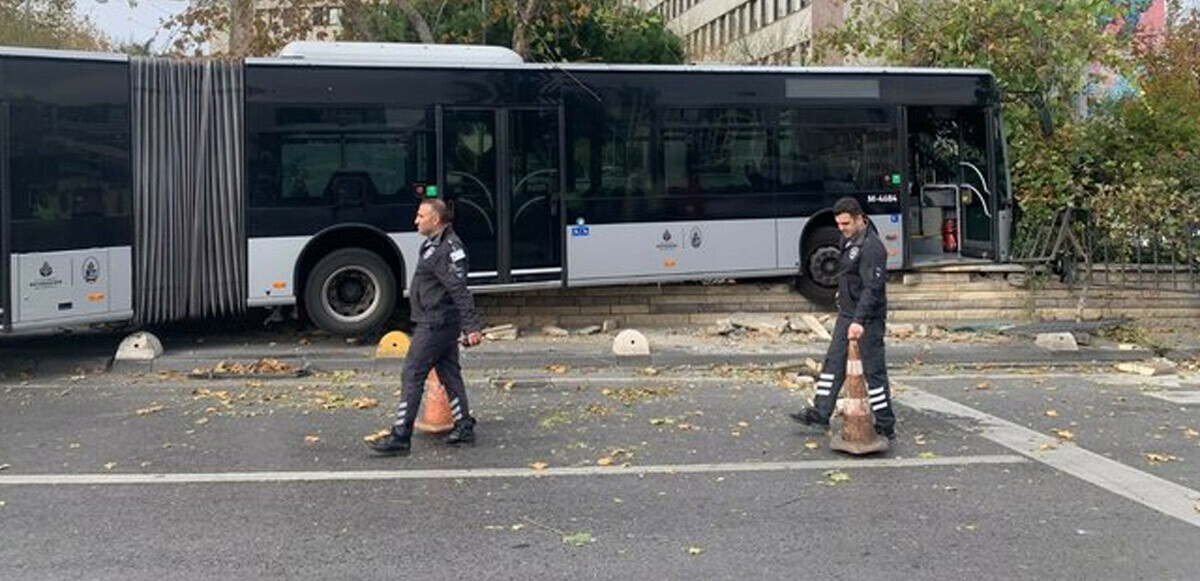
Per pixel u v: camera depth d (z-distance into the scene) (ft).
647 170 41.01
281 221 36.91
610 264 40.57
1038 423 27.66
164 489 20.88
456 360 24.68
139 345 35.35
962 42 54.90
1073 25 52.60
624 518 19.06
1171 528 18.58
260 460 23.18
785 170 42.78
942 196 47.88
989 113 45.70
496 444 24.75
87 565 16.47
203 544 17.52
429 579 15.92
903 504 20.02
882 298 24.77
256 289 36.78
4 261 32.12
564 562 16.69
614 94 40.57
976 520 19.01
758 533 18.20
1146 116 55.01
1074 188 50.29
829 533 18.21
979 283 45.39
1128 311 46.09
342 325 38.04
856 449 23.75
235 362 34.73
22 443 24.77
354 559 16.80
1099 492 20.97
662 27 79.00
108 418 27.53
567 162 39.99
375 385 32.65
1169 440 25.72
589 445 24.71
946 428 26.91
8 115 32.22
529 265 39.52
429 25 67.97
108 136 34.42
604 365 36.45
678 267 41.45
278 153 36.86
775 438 25.58
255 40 55.93
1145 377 35.63
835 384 26.17
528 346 38.93
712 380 34.04
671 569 16.37
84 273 33.83
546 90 39.73
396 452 23.68
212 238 36.47
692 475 22.09
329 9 60.80
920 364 37.70
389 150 37.86
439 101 38.32
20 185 32.45
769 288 44.50
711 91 41.83
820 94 43.14
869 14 62.95
